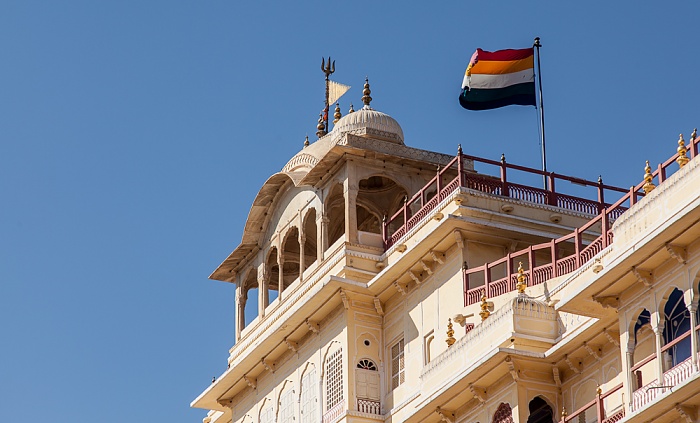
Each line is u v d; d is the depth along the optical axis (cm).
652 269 3272
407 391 4288
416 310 4334
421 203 4591
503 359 3653
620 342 3400
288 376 4725
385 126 4947
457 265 4197
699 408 3134
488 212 4216
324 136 5084
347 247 4506
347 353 4394
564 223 4316
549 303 3756
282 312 4778
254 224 5025
